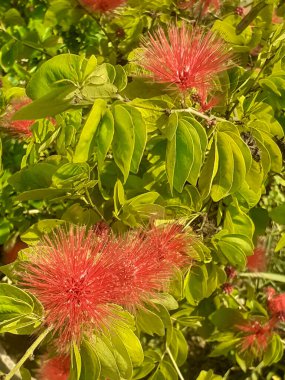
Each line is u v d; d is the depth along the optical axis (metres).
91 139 0.21
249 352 0.43
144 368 0.37
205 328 0.44
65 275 0.21
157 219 0.27
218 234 0.32
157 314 0.29
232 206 0.32
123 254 0.23
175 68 0.23
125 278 0.22
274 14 0.40
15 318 0.21
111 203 0.30
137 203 0.28
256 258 0.41
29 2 0.47
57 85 0.20
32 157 0.30
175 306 0.29
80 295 0.21
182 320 0.39
